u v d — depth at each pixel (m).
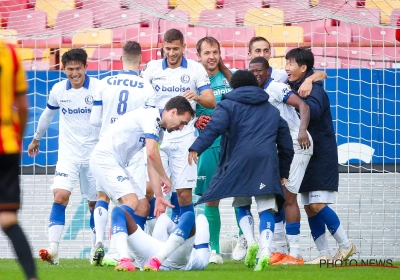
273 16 37.88
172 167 29.73
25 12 40.91
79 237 36.41
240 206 24.86
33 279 15.87
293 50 29.20
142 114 24.14
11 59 16.53
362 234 36.56
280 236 29.48
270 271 23.14
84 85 29.77
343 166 36.97
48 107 30.34
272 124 24.00
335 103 37.28
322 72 29.03
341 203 36.78
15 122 16.77
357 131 37.12
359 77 37.25
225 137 24.22
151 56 39.56
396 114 37.06
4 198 16.27
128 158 24.75
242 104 24.06
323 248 29.75
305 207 29.55
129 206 24.06
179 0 39.69
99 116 28.52
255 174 23.28
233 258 32.72
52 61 42.31
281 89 27.47
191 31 44.66
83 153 29.98
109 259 26.72
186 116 23.28
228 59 43.19
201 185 31.52
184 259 23.12
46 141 37.47
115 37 45.44
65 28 38.25
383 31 43.97
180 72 30.36
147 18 38.09
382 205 36.69
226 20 38.78
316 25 44.50
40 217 36.91
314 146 28.30
